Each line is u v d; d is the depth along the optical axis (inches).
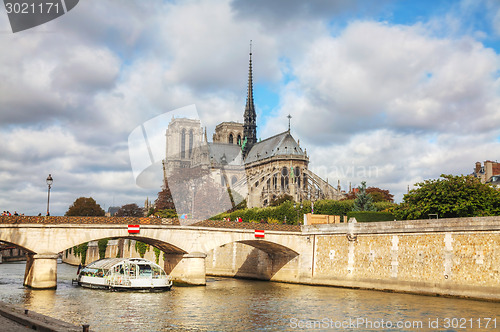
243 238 3287.4
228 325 1798.7
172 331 1680.6
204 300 2470.5
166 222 3107.8
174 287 3083.2
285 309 2167.8
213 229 3223.4
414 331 1690.5
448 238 2571.4
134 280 2829.7
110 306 2217.0
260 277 3828.7
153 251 4564.5
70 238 2837.1
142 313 2041.1
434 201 3218.5
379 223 2945.4
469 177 3275.1
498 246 2356.1
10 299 2374.5
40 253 2758.4
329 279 3216.0
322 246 3314.5
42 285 2758.4
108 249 6043.3
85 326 952.9
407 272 2753.4
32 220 2785.4
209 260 4569.4
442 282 2566.4
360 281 3019.2
